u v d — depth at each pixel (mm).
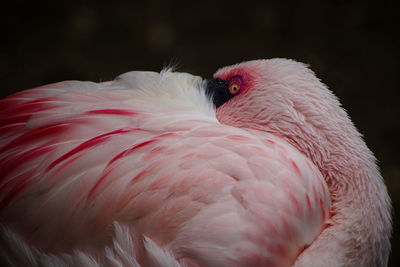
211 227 1729
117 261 1730
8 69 2951
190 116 1788
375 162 1804
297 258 1757
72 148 1759
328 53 3145
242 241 1730
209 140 1754
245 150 1749
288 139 1805
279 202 1740
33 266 1753
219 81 1869
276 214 1738
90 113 1781
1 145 1785
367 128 2619
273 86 1820
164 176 1736
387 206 1788
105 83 1871
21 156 1766
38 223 1748
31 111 1799
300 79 1815
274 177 1744
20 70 2951
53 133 1771
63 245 1746
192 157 1743
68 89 1843
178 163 1740
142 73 1866
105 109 1782
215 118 1826
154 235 1733
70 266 1740
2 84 2836
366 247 1766
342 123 1800
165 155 1744
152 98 1817
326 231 1767
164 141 1752
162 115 1780
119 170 1741
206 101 1846
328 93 1814
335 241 1761
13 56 3061
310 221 1758
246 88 1838
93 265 1734
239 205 1733
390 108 2754
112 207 1736
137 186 1736
